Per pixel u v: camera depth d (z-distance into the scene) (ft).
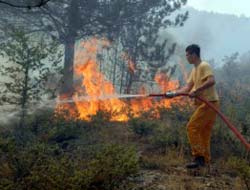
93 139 24.36
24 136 22.31
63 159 15.65
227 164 20.63
